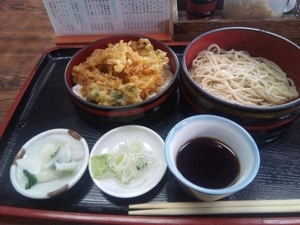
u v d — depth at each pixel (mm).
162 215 223
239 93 296
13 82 332
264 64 313
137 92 275
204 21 354
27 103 309
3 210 226
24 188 235
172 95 285
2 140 273
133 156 253
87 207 233
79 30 376
